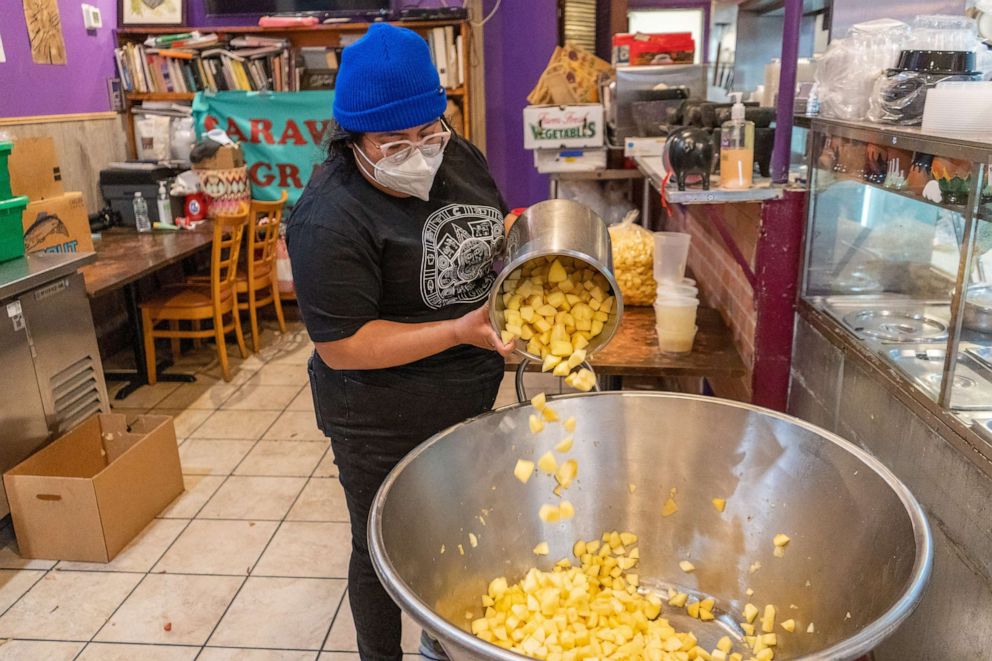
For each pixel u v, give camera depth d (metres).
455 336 1.39
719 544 1.47
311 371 1.65
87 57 4.58
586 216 1.40
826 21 2.22
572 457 1.52
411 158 1.37
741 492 1.44
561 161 4.01
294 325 5.16
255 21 5.03
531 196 5.42
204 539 2.69
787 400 2.23
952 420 1.34
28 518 2.54
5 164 2.80
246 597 2.38
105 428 2.89
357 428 1.59
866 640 0.88
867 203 1.88
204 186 4.62
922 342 1.69
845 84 1.87
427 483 1.31
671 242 2.46
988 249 1.30
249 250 4.38
